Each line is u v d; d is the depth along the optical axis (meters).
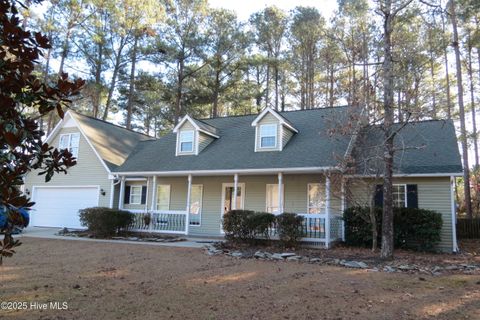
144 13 28.86
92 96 30.89
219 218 17.88
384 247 10.45
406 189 14.54
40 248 12.27
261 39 34.91
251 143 17.77
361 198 14.79
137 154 20.91
